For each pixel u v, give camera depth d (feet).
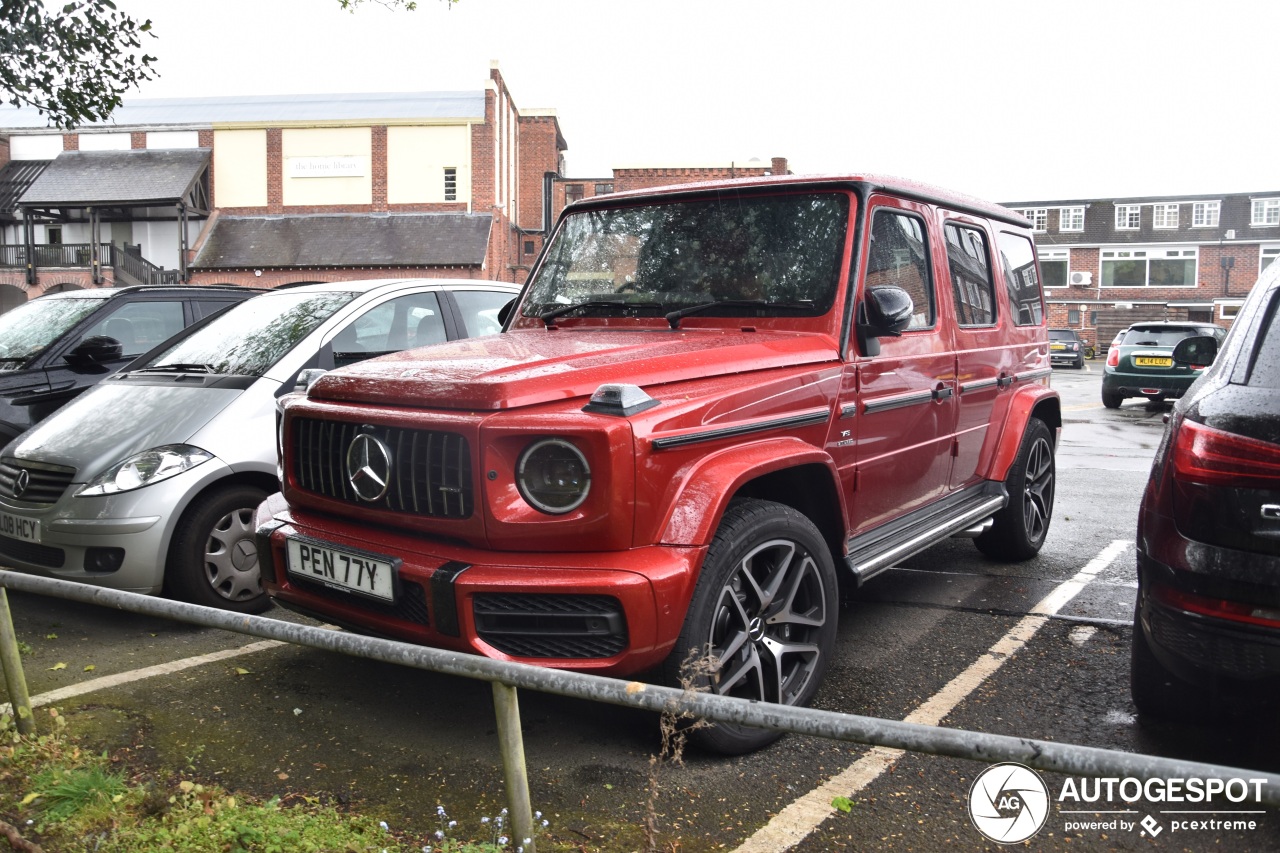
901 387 12.98
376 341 17.75
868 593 16.69
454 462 9.31
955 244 15.29
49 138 124.57
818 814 8.96
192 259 116.06
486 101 119.65
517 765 7.08
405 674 12.93
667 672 9.42
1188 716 10.68
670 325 12.56
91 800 8.88
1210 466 8.78
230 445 15.08
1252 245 155.12
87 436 15.34
